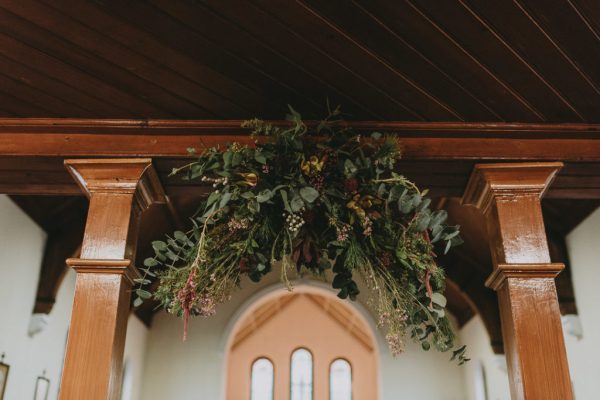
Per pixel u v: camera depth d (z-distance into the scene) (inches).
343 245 86.5
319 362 575.8
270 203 86.1
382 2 83.0
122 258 92.8
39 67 91.2
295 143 87.3
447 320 88.2
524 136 99.4
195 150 97.7
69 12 84.6
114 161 97.7
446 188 108.4
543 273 91.8
